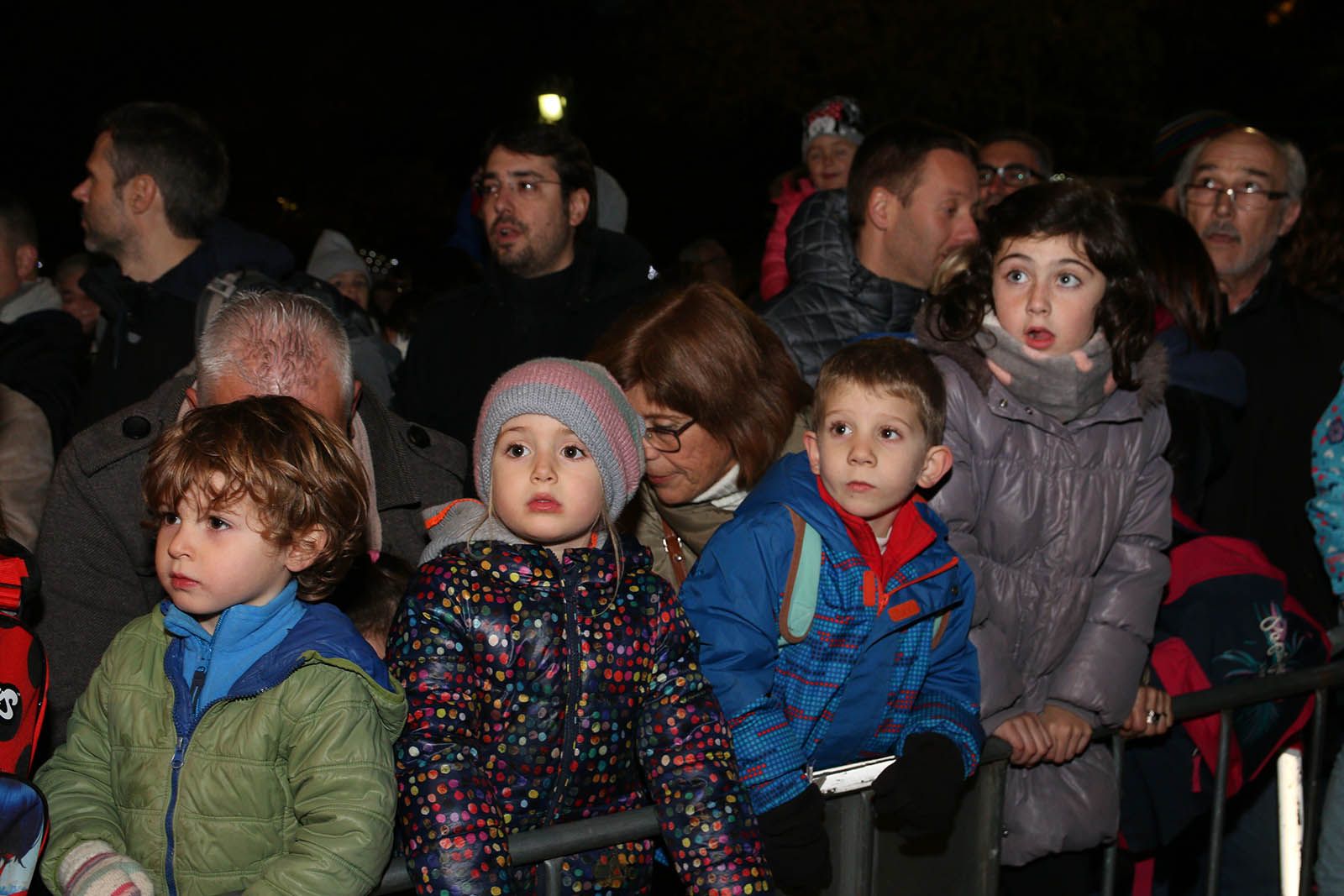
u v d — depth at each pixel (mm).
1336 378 4016
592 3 20547
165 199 3881
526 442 2244
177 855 2004
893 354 2598
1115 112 16078
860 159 3969
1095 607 2918
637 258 4426
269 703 2012
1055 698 2861
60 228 17875
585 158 4320
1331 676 3129
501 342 4246
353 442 2789
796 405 2914
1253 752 3160
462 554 2219
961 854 2723
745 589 2488
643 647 2270
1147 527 2959
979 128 15320
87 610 2627
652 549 2947
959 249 3303
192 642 2078
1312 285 4688
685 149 20797
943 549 2670
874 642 2557
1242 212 4141
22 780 1878
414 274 6805
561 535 2229
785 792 2385
